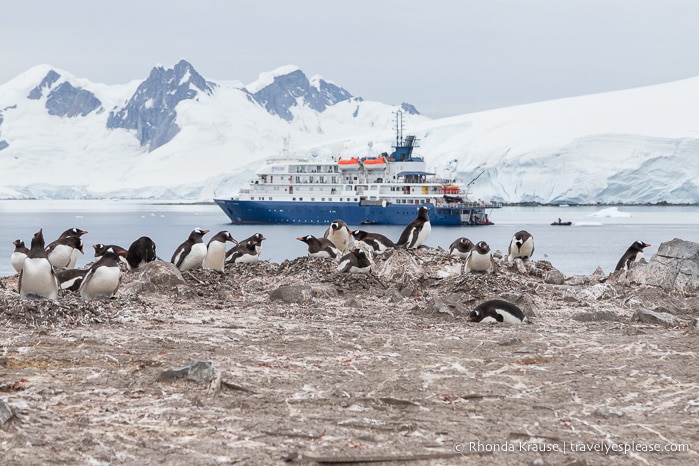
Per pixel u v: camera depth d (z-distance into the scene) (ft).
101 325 60.08
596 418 36.70
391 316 70.54
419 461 30.12
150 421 34.19
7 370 43.14
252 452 30.37
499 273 94.68
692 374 45.65
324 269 98.27
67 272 79.51
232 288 87.66
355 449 31.27
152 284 80.23
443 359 49.67
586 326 66.49
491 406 38.47
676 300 85.25
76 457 29.09
